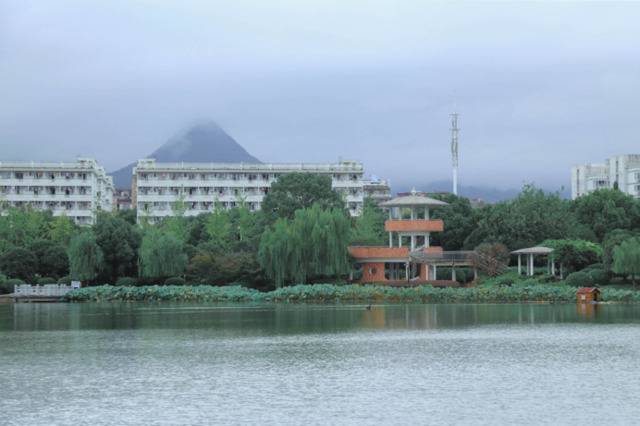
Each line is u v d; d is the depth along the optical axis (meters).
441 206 152.12
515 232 149.00
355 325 84.56
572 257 134.75
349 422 40.62
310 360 59.34
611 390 47.50
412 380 51.06
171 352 64.19
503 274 137.75
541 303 118.56
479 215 162.25
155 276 138.75
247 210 180.75
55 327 85.25
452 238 162.50
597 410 42.56
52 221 187.12
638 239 129.38
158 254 137.00
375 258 139.75
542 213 152.75
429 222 145.12
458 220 163.00
